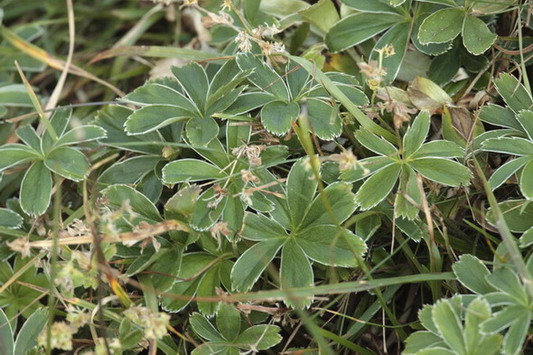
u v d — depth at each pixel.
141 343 0.55
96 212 0.54
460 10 0.58
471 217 0.57
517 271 0.53
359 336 0.56
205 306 0.55
